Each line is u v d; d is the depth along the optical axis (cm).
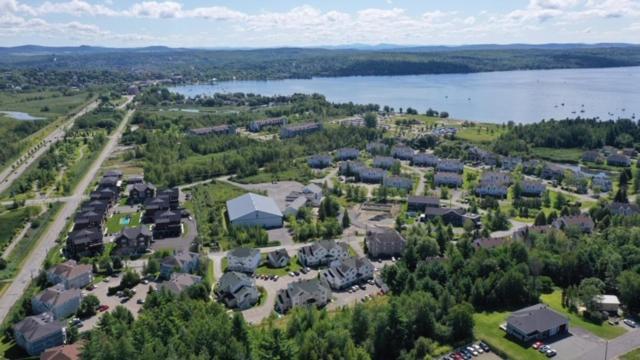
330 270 14375
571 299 12238
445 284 12569
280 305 12506
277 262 15238
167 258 14575
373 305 11762
